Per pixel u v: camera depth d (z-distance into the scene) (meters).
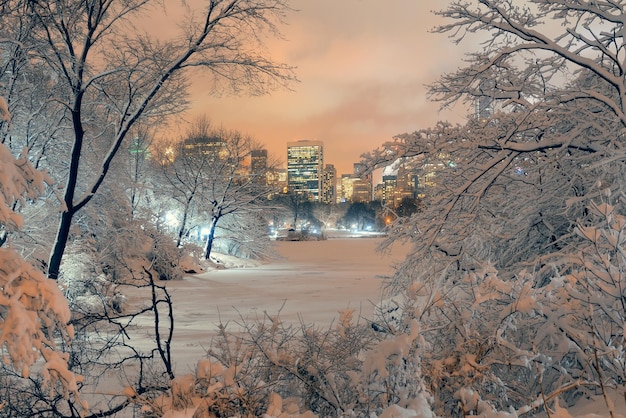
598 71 9.24
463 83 10.06
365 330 6.34
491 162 9.73
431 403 4.96
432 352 6.14
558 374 6.16
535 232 10.35
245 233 55.28
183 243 46.16
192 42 15.41
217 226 54.88
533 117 9.86
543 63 10.52
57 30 15.32
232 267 49.22
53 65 15.61
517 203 9.99
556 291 6.05
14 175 4.71
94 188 15.62
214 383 5.31
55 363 4.40
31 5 14.16
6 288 4.32
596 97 9.21
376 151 10.16
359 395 5.25
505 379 5.92
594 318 5.71
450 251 9.53
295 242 96.00
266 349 5.95
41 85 17.61
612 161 8.84
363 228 162.38
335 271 43.97
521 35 9.73
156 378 6.41
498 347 5.39
